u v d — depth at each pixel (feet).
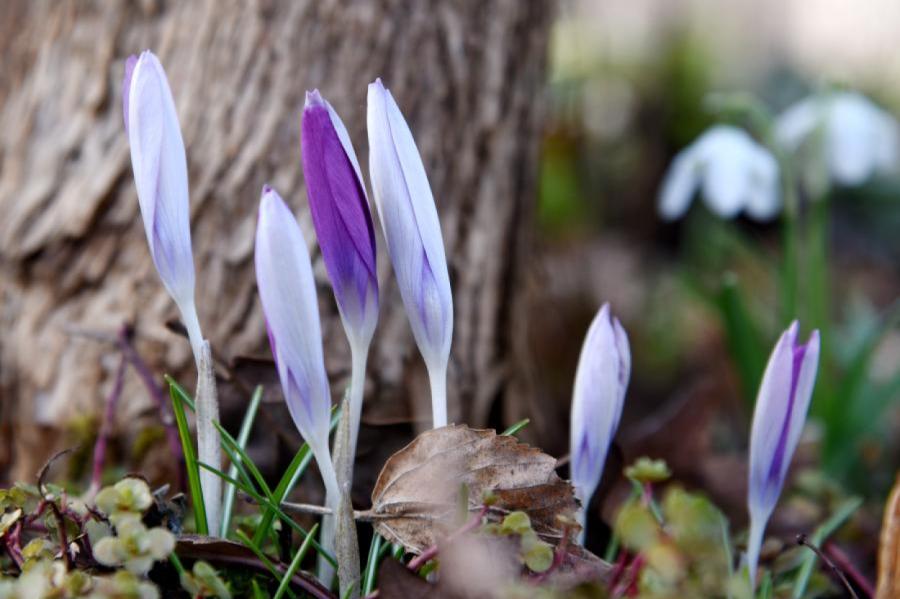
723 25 4.78
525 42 1.35
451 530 0.94
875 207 3.91
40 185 1.26
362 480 1.14
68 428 1.23
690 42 4.09
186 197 0.92
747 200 1.83
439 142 1.28
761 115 1.71
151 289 1.22
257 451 1.15
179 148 0.91
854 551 1.28
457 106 1.29
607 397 0.97
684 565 0.86
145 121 0.90
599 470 0.99
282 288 0.88
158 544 0.88
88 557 0.93
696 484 1.36
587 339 0.97
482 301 1.29
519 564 0.90
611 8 4.39
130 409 1.22
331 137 0.90
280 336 0.89
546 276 1.55
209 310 1.21
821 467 1.67
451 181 1.28
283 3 1.24
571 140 3.25
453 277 1.28
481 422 1.28
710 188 1.77
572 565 0.94
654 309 2.82
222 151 1.23
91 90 1.26
